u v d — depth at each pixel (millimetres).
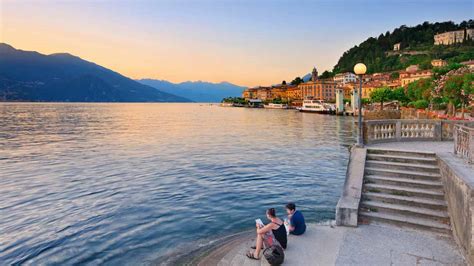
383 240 9086
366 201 10945
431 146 14141
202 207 15781
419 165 11711
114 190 18906
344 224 10180
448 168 9781
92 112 159625
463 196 8031
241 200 16953
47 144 40781
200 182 20906
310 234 9664
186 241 11727
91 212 15070
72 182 20859
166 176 22641
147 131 59875
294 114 131500
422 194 10555
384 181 11531
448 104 52656
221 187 19609
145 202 16594
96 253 10914
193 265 9703
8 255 10859
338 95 115875
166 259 10289
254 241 10039
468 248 7598
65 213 14945
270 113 145250
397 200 10586
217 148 37250
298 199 17094
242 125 75375
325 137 49344
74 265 10141
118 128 66875
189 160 29250
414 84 79062
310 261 8070
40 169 25125
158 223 13633
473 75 42781
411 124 16156
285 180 21516
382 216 10203
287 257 8289
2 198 17297
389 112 43031
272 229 8680
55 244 11664
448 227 9328
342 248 8703
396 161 12492
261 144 40938
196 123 83438
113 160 29250
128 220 14000
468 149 10039
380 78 181375
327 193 18250
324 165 26984
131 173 23594
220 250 10539
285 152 34250
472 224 7305
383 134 15664
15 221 13922
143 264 10039
